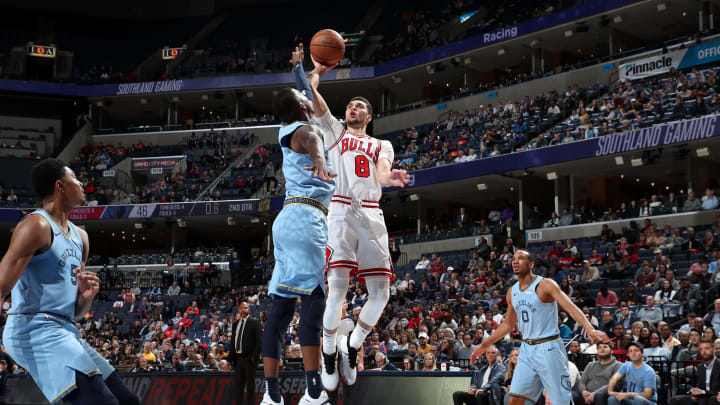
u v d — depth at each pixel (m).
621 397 9.09
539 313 6.83
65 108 40.88
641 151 22.59
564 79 29.95
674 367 11.09
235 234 38.09
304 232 4.67
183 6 47.31
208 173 35.25
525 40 31.75
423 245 27.75
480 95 32.59
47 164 4.24
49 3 44.25
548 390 6.78
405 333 14.81
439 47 33.75
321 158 4.56
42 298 4.11
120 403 4.27
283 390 8.96
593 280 18.58
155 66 42.53
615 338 12.41
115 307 27.48
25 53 40.91
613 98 25.27
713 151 22.69
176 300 27.48
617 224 22.98
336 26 42.62
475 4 36.97
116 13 45.81
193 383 9.73
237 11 46.19
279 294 4.68
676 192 28.11
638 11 28.50
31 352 4.07
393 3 42.59
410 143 31.20
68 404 4.25
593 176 26.77
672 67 25.30
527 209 27.14
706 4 27.17
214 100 40.00
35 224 4.02
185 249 34.28
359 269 5.41
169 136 38.53
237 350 9.45
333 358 5.19
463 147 28.31
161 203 33.09
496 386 8.88
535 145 25.33
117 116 42.47
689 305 14.27
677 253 18.69
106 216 33.62
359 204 5.40
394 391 8.85
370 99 39.34
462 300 18.47
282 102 4.72
